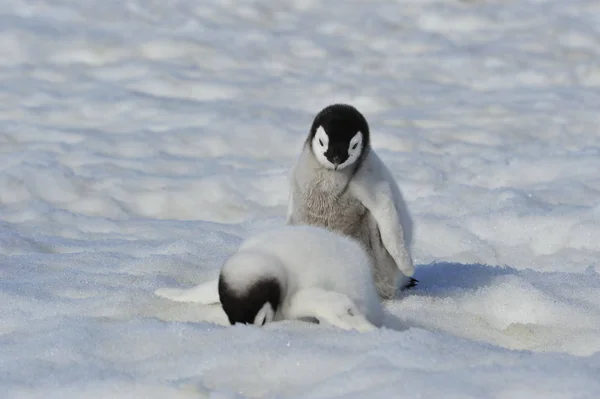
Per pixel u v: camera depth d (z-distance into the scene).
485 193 18.16
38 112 25.45
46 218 16.62
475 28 40.19
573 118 26.00
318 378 7.59
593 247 15.03
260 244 9.36
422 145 22.80
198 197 18.58
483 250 15.02
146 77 29.67
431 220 16.03
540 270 13.52
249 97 28.58
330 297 8.80
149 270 12.21
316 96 28.75
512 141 23.66
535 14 42.00
